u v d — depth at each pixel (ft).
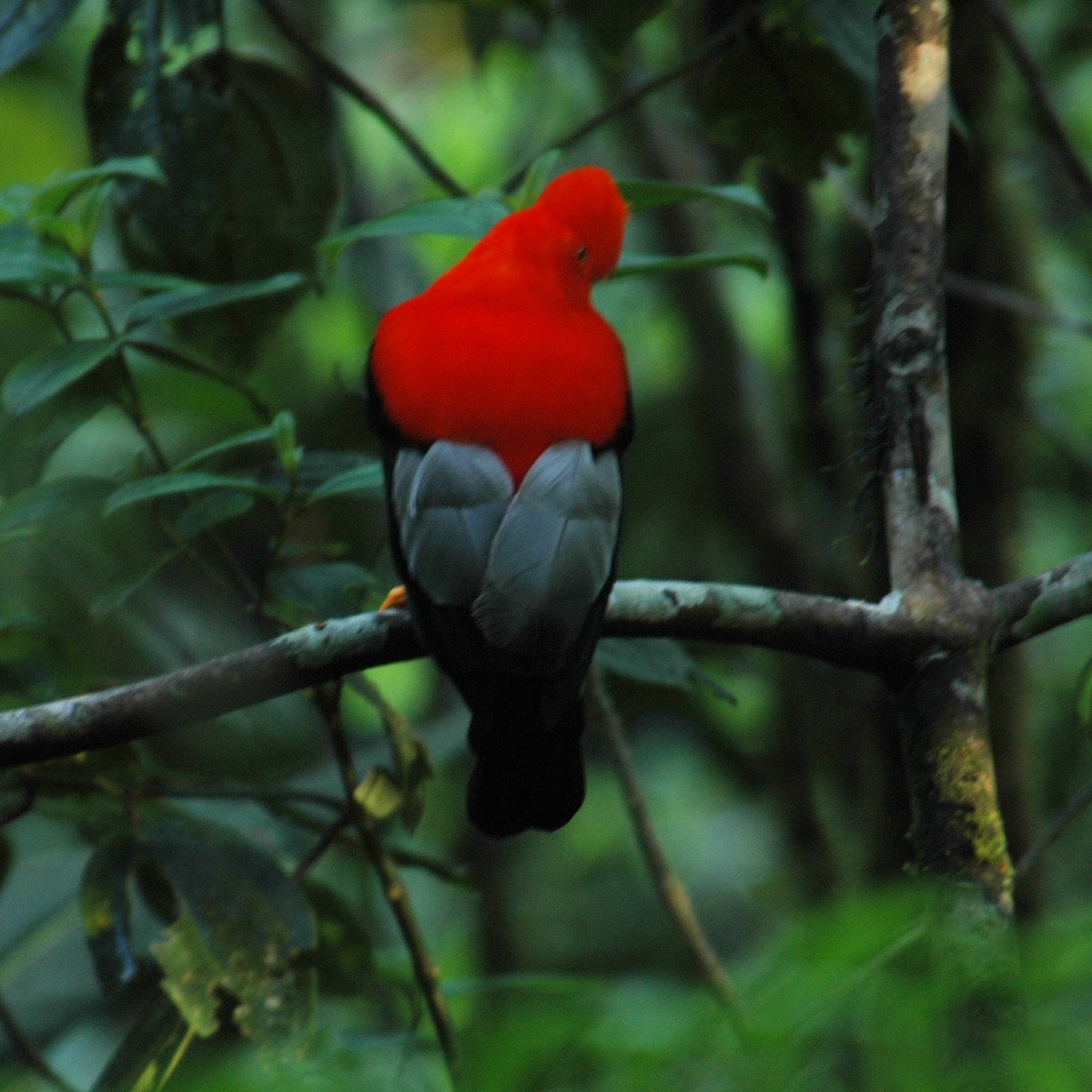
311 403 42.55
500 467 16.96
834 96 29.60
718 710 39.55
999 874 16.84
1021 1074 8.90
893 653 17.74
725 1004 11.18
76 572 28.43
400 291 45.98
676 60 43.06
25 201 23.68
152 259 29.45
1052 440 42.01
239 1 45.80
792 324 35.65
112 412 39.27
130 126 28.68
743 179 40.75
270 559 21.13
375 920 34.37
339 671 17.54
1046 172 41.06
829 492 36.96
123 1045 23.02
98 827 24.73
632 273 22.43
